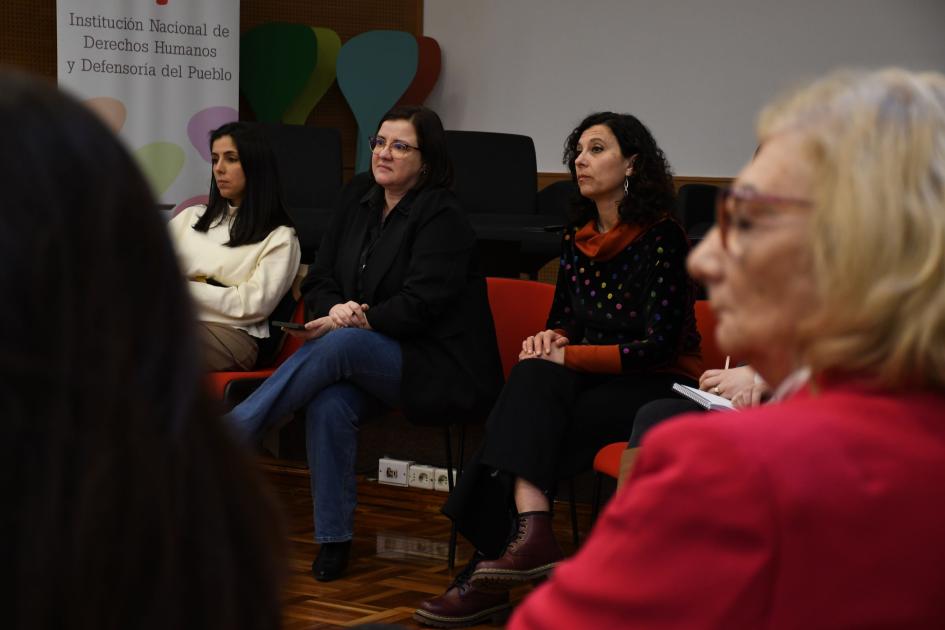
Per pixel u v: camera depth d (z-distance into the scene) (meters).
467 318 3.31
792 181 0.66
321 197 5.24
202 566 0.45
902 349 0.61
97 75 5.85
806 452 0.59
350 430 3.14
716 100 6.75
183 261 0.46
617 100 6.92
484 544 2.83
